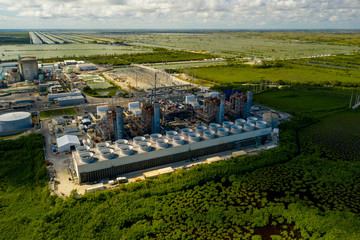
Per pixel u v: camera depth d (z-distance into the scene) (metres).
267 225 108.12
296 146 172.12
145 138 161.50
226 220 109.44
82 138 176.38
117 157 135.75
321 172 143.12
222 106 196.75
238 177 138.25
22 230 99.75
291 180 137.12
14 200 115.81
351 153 166.38
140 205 115.38
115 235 100.12
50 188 124.94
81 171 127.69
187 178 132.38
